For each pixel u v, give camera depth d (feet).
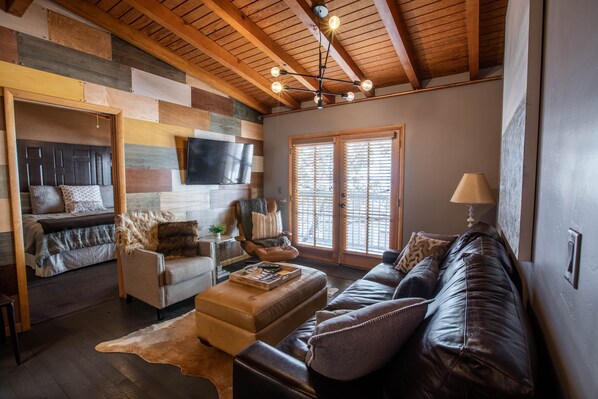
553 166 3.19
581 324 2.31
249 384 4.22
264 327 7.09
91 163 19.74
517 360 2.58
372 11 9.09
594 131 2.12
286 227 17.08
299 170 16.39
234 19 9.48
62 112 18.44
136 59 11.48
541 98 3.77
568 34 2.77
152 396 6.35
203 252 11.48
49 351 7.93
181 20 10.22
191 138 13.17
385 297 7.58
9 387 6.64
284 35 10.72
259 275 8.61
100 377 6.93
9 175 8.54
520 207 4.13
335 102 14.97
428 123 12.60
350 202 14.79
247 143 16.29
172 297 9.95
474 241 7.20
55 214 16.39
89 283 12.91
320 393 3.69
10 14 8.46
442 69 11.78
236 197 16.08
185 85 13.29
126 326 9.25
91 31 10.17
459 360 2.68
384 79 12.98
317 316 5.17
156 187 12.34
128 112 11.28
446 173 12.32
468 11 8.02
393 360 3.78
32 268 14.30
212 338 7.63
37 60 8.98
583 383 2.25
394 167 13.50
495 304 3.47
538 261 3.84
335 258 15.49
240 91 15.48
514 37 5.98
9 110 8.46
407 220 13.29
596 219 2.06
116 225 10.85
